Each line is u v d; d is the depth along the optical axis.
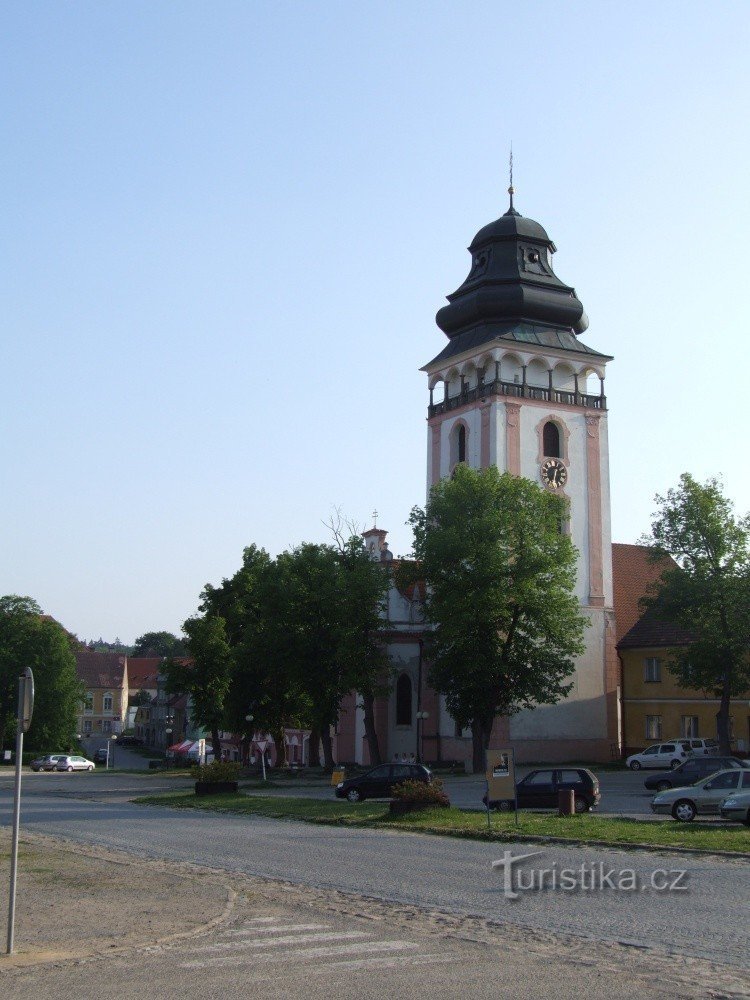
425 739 77.94
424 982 12.31
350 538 70.06
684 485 64.19
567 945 14.54
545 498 64.94
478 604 61.41
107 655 187.38
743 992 11.88
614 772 65.38
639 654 77.44
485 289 80.19
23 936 15.46
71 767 91.81
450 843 28.97
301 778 66.94
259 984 12.23
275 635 67.56
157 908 17.89
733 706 69.06
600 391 81.19
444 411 81.62
